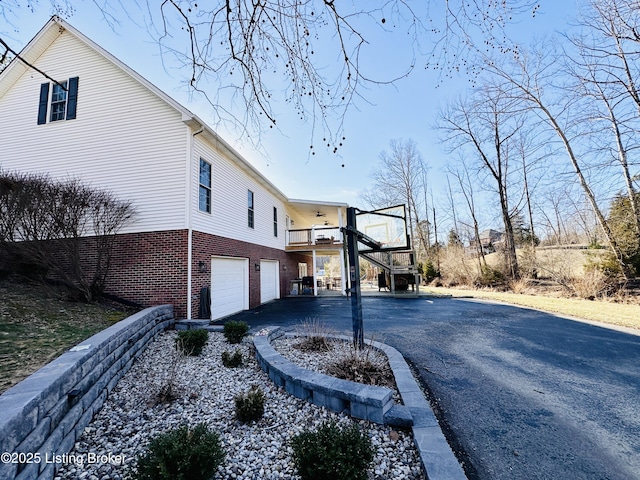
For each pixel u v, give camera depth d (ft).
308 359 14.74
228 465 7.70
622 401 11.03
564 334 21.20
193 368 14.44
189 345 16.30
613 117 38.93
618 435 8.86
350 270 16.19
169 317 22.85
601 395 11.53
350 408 9.76
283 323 25.89
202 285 26.03
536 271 53.01
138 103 26.71
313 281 54.29
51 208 20.85
